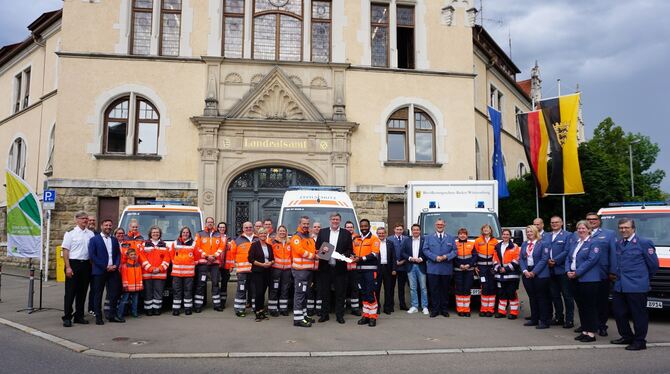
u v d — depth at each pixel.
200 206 18.62
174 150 18.94
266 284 11.36
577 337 9.18
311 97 19.89
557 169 18.88
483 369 7.08
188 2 19.66
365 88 20.28
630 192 44.41
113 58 19.00
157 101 19.05
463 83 21.09
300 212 13.06
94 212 18.31
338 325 10.41
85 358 7.61
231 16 20.19
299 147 19.45
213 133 18.91
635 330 8.50
